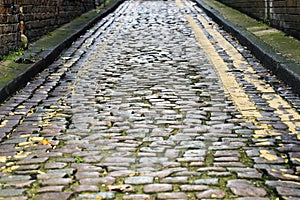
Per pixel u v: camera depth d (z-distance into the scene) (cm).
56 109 653
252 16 1518
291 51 899
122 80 823
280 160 458
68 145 510
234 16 1608
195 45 1177
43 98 712
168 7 2392
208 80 804
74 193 396
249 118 593
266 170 434
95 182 416
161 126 569
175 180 416
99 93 738
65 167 450
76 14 1734
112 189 399
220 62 955
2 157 480
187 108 643
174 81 803
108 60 1015
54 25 1384
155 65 943
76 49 1169
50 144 515
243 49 1087
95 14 1880
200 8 2200
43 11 1254
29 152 493
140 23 1703
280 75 787
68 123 589
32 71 842
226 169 438
